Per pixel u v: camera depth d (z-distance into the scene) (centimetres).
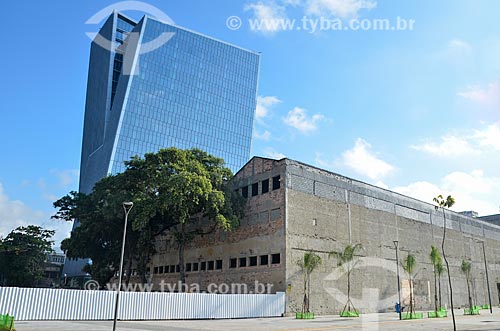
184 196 4328
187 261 5725
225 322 3225
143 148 12600
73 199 5706
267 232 4572
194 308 3506
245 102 15425
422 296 5697
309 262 4200
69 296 2950
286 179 4541
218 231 5288
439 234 6369
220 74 14975
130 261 5316
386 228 5509
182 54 14125
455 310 5806
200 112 14138
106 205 4728
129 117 12550
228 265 4991
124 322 2962
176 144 13338
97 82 15300
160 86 13362
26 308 2767
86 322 2806
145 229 4906
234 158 14712
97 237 5459
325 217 4791
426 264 5934
